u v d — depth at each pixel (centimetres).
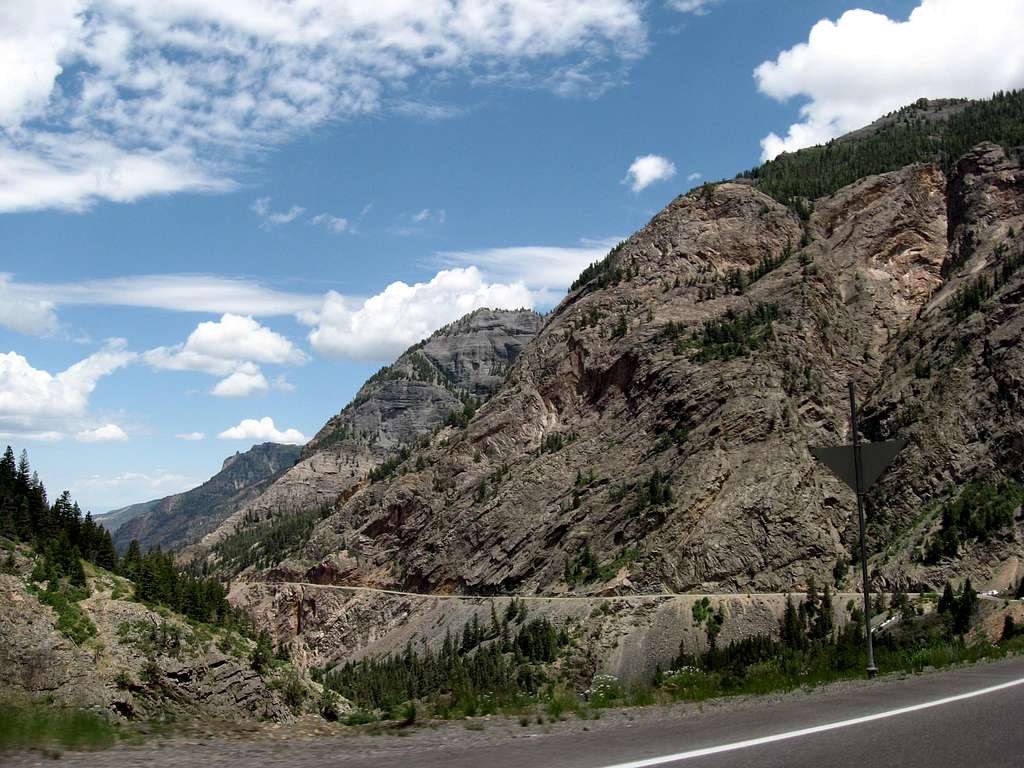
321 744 1339
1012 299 16550
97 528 10962
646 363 19850
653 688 2231
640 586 14712
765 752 1152
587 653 12825
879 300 19988
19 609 6950
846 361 18762
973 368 15862
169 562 9419
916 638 3819
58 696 5722
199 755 1213
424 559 19662
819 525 15012
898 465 15412
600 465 18512
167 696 6738
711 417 17400
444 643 15175
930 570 12650
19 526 9625
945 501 14200
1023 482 13875
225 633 8319
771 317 19450
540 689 11531
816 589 13500
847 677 2262
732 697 1894
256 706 7088
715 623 12825
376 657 16888
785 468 15762
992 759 1111
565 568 16288
